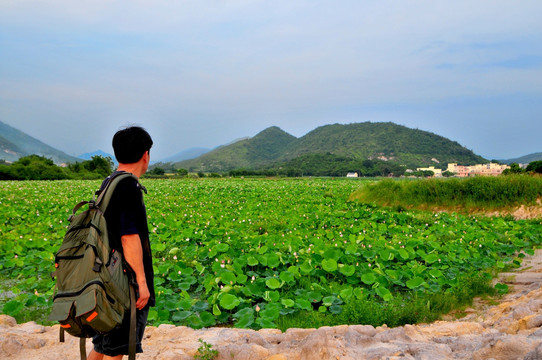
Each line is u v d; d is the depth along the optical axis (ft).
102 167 229.45
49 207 56.65
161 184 127.75
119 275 7.31
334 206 61.62
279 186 114.73
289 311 19.04
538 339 10.25
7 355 12.54
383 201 63.16
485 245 32.68
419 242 30.86
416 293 21.72
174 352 11.78
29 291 23.89
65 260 7.17
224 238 35.37
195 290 23.97
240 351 11.46
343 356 11.59
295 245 29.40
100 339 8.00
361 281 24.32
